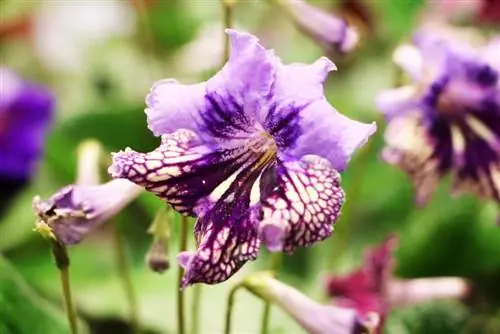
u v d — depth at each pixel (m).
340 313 0.31
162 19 0.58
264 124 0.30
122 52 0.57
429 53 0.38
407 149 0.39
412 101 0.38
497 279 0.45
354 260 0.46
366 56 0.56
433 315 0.43
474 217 0.45
